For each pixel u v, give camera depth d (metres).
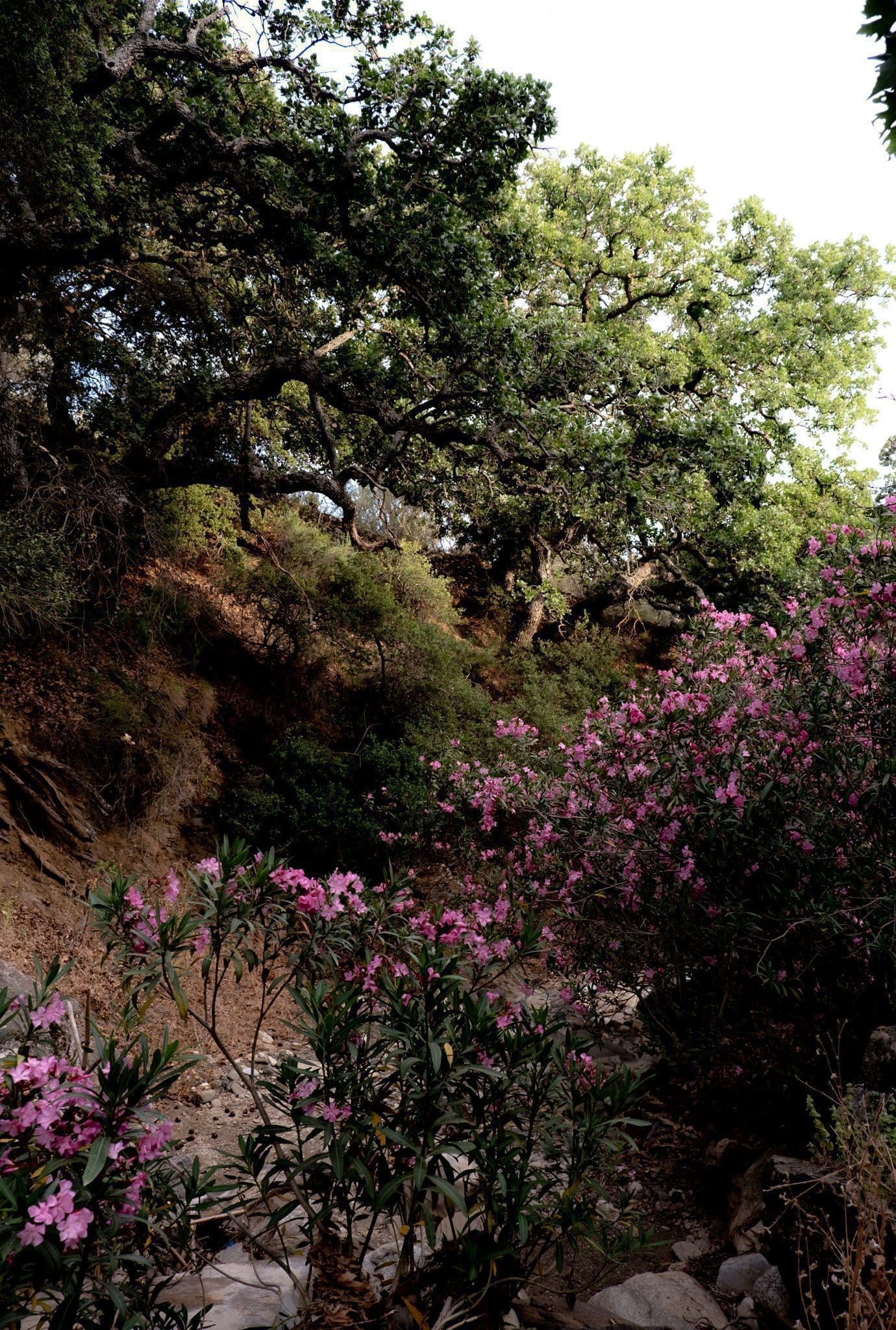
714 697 5.14
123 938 2.72
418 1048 2.46
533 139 8.74
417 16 8.38
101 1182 1.98
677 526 10.18
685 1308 2.98
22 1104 2.08
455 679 11.66
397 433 10.41
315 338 10.57
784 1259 2.91
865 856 3.64
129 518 9.76
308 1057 5.54
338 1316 2.41
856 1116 2.81
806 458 14.96
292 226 8.69
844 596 4.08
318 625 10.88
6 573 7.91
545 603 15.23
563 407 9.59
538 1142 2.70
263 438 11.86
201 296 10.39
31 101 7.07
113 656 9.15
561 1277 3.19
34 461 9.23
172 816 8.61
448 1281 2.49
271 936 2.92
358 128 8.60
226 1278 2.87
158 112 8.68
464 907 6.31
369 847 9.15
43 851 7.18
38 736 7.95
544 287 15.27
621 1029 5.62
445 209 8.29
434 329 9.66
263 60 8.52
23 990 4.66
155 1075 2.10
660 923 4.48
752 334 15.03
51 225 8.27
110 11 8.48
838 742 3.98
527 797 5.84
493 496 12.47
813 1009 3.91
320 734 10.52
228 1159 4.05
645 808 4.63
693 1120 4.40
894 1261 2.46
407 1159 2.53
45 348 9.41
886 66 2.28
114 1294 1.99
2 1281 1.81
